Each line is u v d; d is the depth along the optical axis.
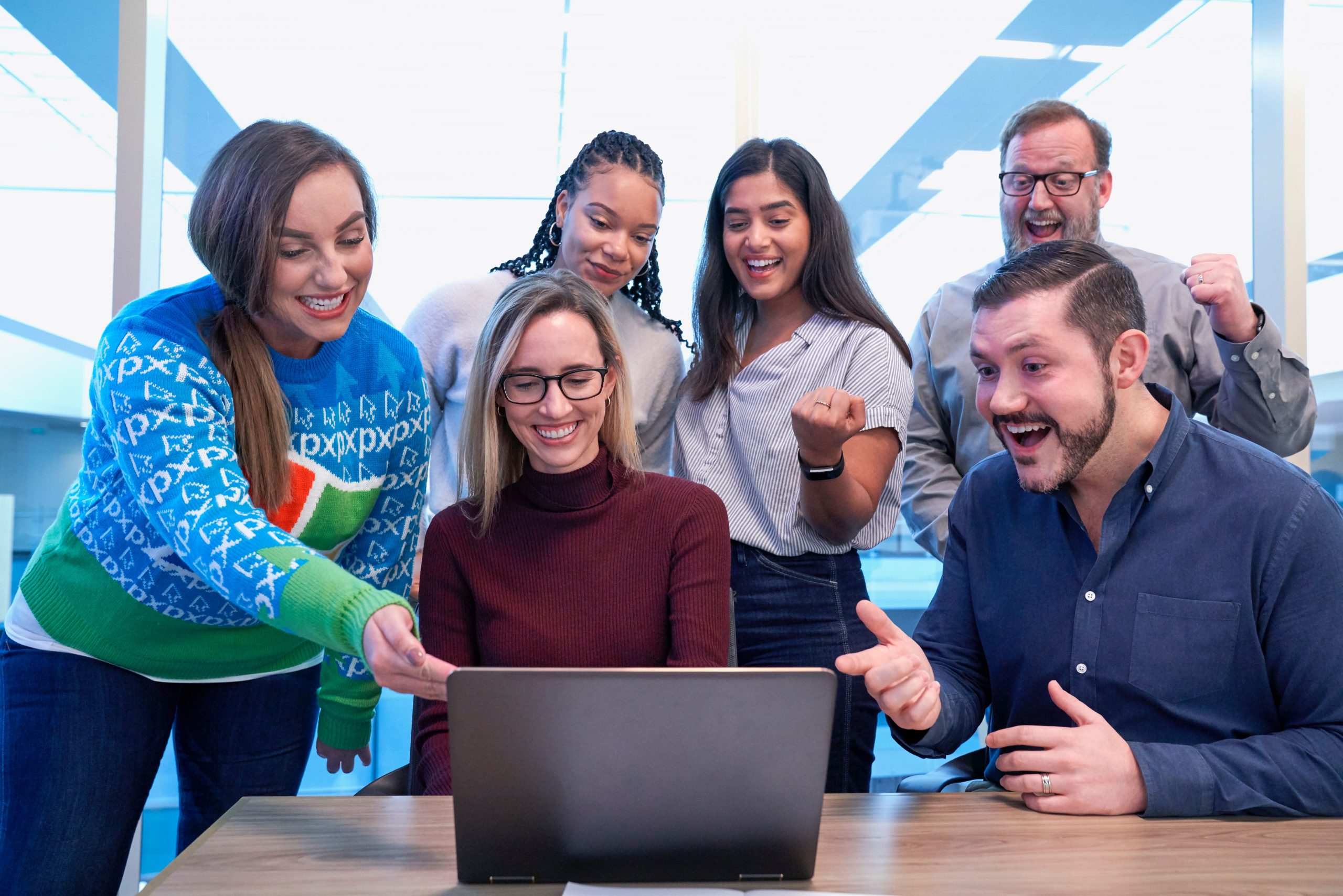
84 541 1.36
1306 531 1.18
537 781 0.83
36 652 1.40
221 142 2.44
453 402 1.96
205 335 1.30
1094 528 1.32
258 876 0.86
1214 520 1.23
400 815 1.04
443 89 2.50
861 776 1.77
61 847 1.36
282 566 1.05
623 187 1.86
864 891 0.83
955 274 2.66
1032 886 0.84
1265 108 2.65
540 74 2.54
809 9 2.59
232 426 1.30
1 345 2.25
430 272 2.51
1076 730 1.09
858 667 1.07
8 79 2.27
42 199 2.28
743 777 0.84
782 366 1.84
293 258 1.22
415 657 0.95
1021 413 1.21
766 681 0.82
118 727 1.40
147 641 1.39
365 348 1.46
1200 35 2.68
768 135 2.59
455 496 1.96
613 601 1.46
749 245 1.84
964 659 1.43
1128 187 2.67
